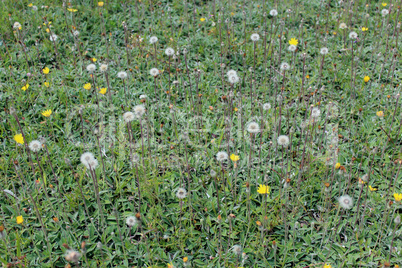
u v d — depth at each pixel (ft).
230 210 11.32
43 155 12.87
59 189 11.03
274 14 17.19
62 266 10.00
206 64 17.92
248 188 10.44
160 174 12.65
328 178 11.91
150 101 15.65
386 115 14.75
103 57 17.83
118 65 17.49
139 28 19.62
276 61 17.80
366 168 12.61
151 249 10.23
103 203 11.51
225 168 12.55
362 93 15.92
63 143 13.47
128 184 11.84
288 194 11.18
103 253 10.25
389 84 16.12
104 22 20.24
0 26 18.86
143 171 11.68
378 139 13.62
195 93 16.16
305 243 10.50
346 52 18.03
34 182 11.84
